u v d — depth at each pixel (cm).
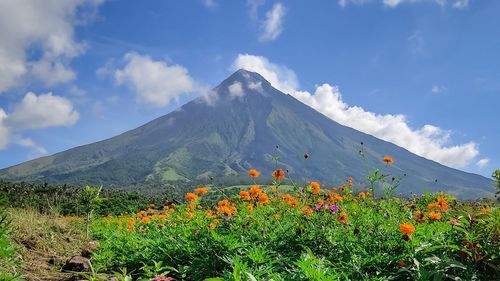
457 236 544
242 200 827
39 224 1009
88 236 1103
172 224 866
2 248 568
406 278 509
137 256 722
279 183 838
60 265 749
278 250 618
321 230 618
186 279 609
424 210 835
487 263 475
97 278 606
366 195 808
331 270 489
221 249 605
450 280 486
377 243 586
